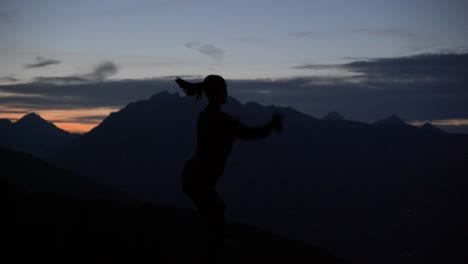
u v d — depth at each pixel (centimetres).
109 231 761
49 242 663
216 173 402
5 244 621
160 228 857
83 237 707
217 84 408
